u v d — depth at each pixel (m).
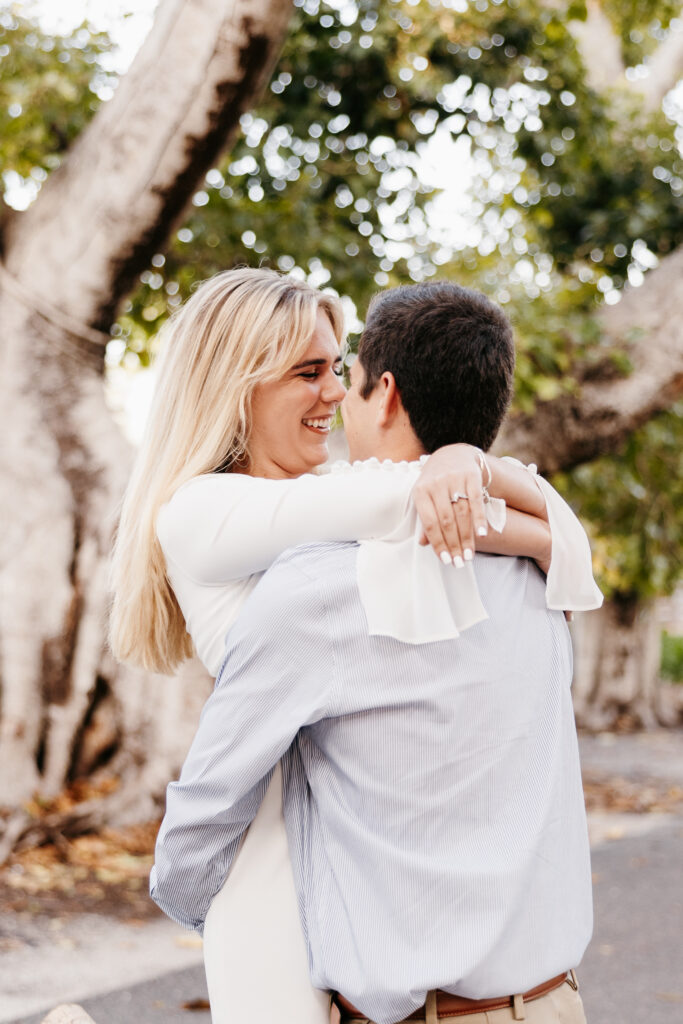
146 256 5.87
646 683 15.31
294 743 1.37
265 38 5.25
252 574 1.44
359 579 1.28
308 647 1.27
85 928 4.70
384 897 1.24
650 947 4.85
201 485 1.47
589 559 1.45
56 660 5.85
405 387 1.42
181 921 1.44
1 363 5.89
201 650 1.48
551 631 1.40
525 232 8.70
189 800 1.34
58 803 5.81
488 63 7.25
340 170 7.37
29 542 5.82
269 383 1.59
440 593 1.27
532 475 1.47
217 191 7.12
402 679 1.26
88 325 5.98
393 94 7.26
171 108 5.41
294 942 1.33
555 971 1.26
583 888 1.34
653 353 6.42
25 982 4.05
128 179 5.57
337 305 1.71
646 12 8.56
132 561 1.56
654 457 9.48
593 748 12.84
